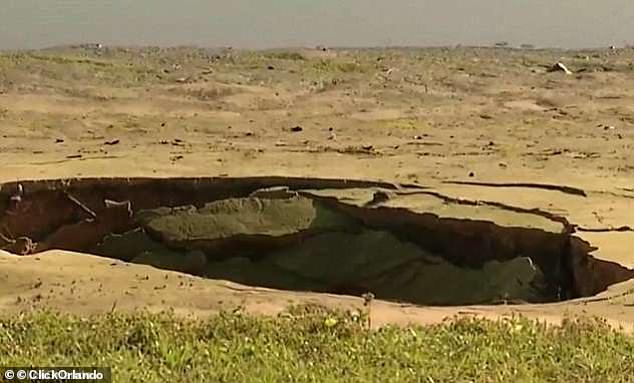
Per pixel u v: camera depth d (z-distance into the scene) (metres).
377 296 21.64
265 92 44.78
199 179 25.42
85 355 9.47
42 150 30.84
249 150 30.77
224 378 8.74
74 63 50.25
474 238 21.36
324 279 22.47
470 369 9.17
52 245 24.80
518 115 40.28
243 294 15.59
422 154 30.12
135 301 14.98
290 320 11.05
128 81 46.72
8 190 24.86
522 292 19.64
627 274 17.19
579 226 20.27
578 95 45.75
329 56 62.00
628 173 26.86
